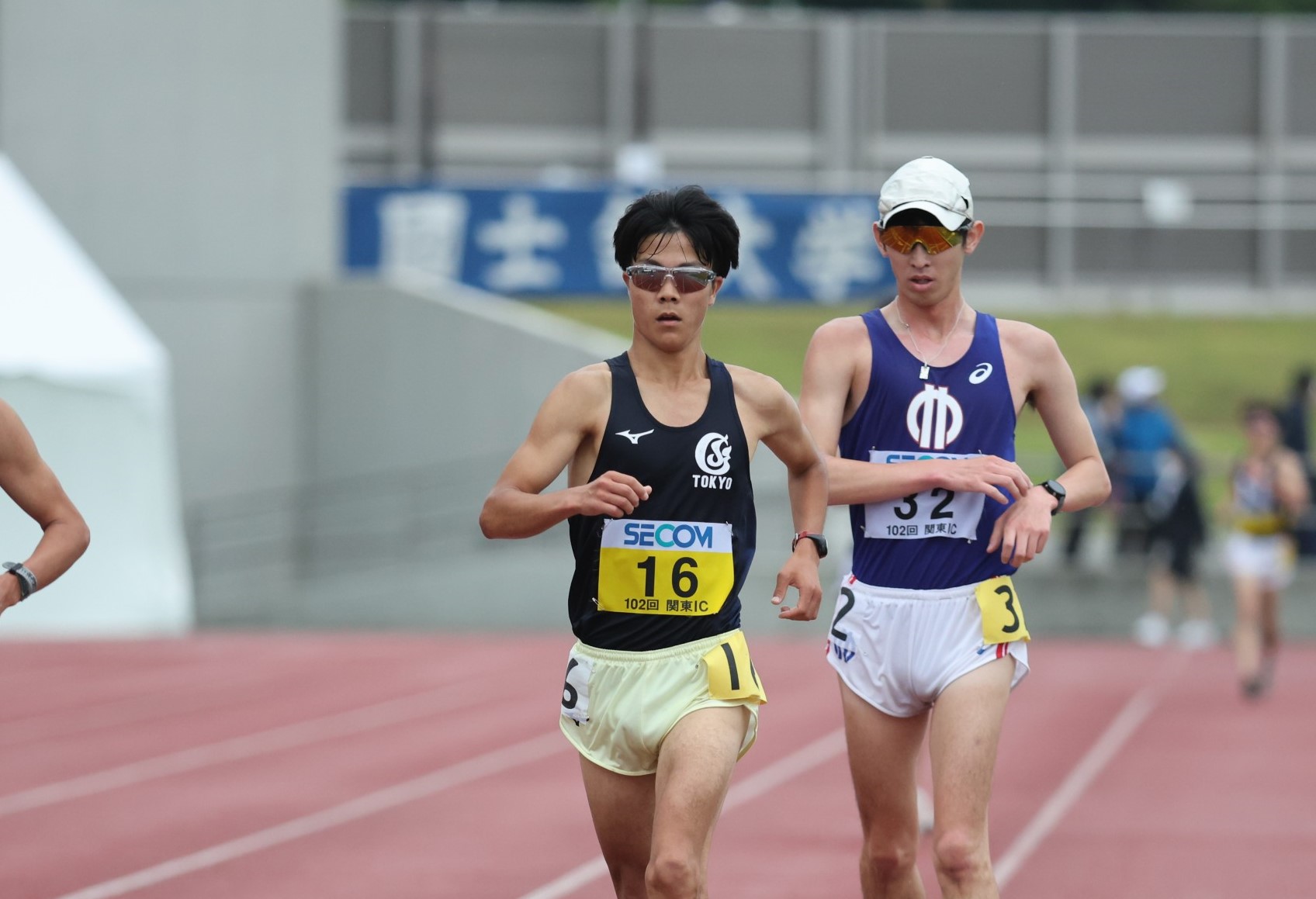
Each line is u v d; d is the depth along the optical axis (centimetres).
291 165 7356
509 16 10250
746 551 1566
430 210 7750
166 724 3991
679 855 1434
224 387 7206
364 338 7231
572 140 10275
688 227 1520
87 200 7100
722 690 1512
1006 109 10425
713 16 10644
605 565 1530
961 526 1675
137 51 7144
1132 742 3681
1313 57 10475
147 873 2448
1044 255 10444
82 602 5978
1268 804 2952
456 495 7088
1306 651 5694
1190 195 10481
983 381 1694
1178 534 5884
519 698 4462
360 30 10175
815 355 1720
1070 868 2452
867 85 10338
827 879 2377
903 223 1659
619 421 1521
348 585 6744
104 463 5888
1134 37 10456
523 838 2697
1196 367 9606
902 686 1683
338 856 2567
